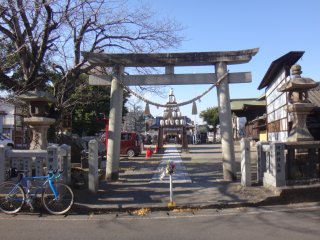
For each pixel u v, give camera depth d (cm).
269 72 2264
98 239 686
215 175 1512
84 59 1409
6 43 1456
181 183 1296
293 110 1130
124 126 6259
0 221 842
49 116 1445
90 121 3669
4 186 937
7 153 1018
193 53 1364
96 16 1421
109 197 1054
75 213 920
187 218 854
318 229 730
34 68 1372
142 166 2006
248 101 3922
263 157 1187
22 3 1285
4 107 3997
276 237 679
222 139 1364
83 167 1719
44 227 782
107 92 2805
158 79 1390
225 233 715
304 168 1084
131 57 1373
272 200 985
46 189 919
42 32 1330
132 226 784
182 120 3491
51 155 1016
